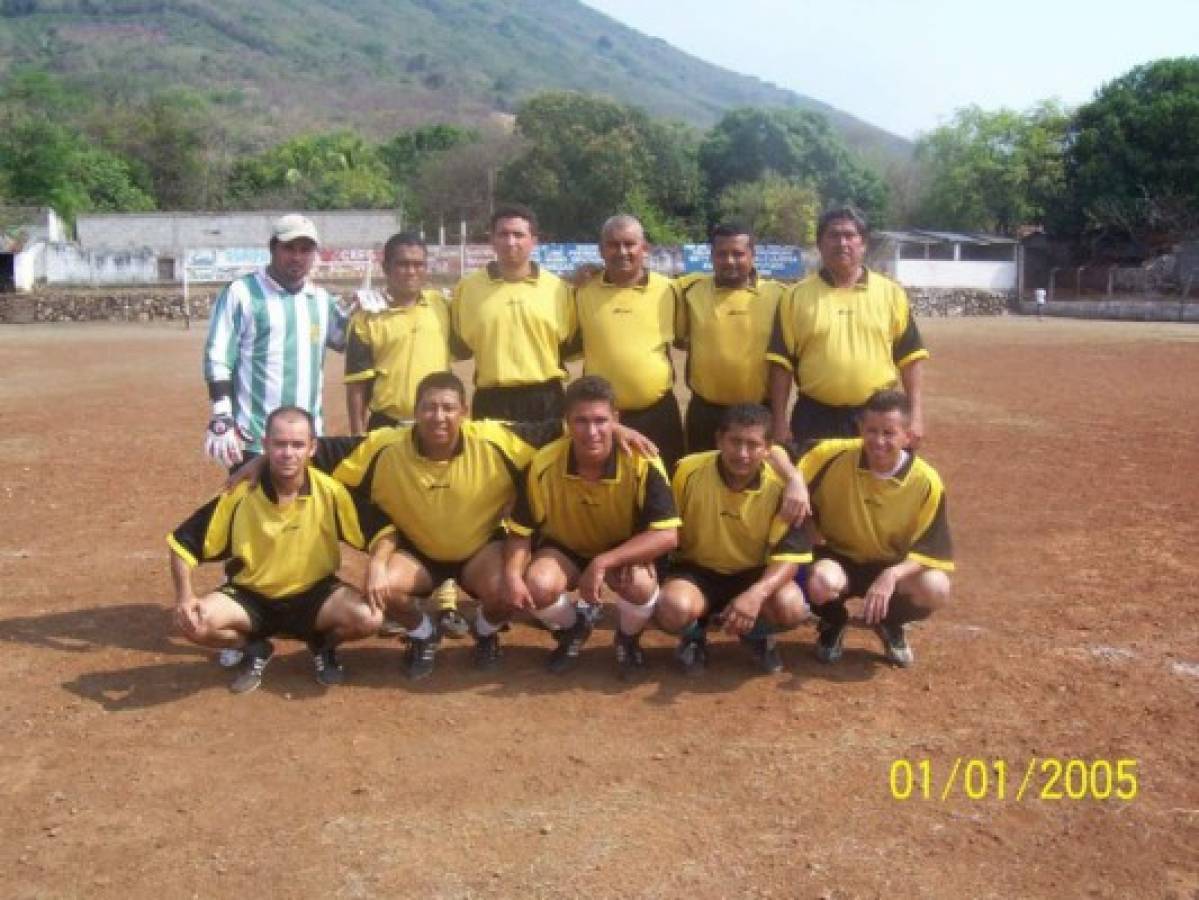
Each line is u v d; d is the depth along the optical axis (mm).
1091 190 43500
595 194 44438
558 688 5000
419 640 5145
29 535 7832
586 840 3670
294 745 4406
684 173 47594
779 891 3383
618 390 5844
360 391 6184
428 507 5070
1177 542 7414
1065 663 5211
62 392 17016
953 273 43562
